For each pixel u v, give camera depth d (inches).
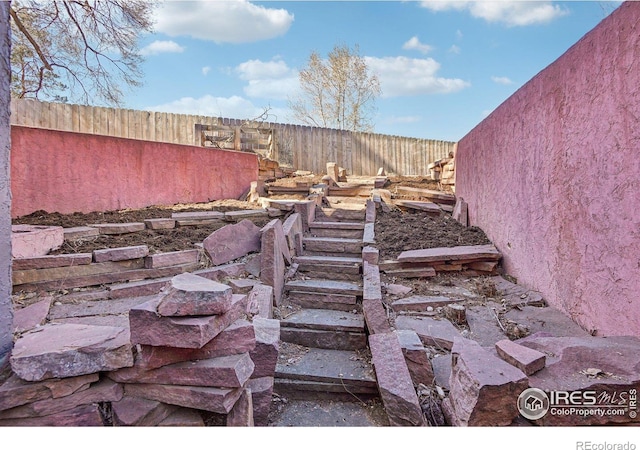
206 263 157.6
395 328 124.6
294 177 345.7
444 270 176.2
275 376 115.7
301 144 410.6
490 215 200.5
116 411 66.7
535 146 145.3
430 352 112.3
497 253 177.0
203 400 67.1
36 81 311.0
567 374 72.3
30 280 121.7
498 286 159.5
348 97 673.0
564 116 122.9
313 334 135.7
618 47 95.4
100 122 327.0
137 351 69.9
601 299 103.3
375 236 203.2
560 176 125.8
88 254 133.6
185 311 67.5
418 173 459.5
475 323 125.2
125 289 130.0
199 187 272.5
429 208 253.0
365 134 437.7
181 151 258.2
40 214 182.1
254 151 358.3
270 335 101.4
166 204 249.3
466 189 252.5
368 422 101.6
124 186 223.6
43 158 186.5
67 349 65.2
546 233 136.4
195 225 197.0
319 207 244.8
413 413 83.7
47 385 63.9
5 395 61.5
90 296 124.6
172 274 146.9
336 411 107.1
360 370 117.6
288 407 109.0
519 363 73.0
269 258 151.9
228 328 74.2
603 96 102.0
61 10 261.3
